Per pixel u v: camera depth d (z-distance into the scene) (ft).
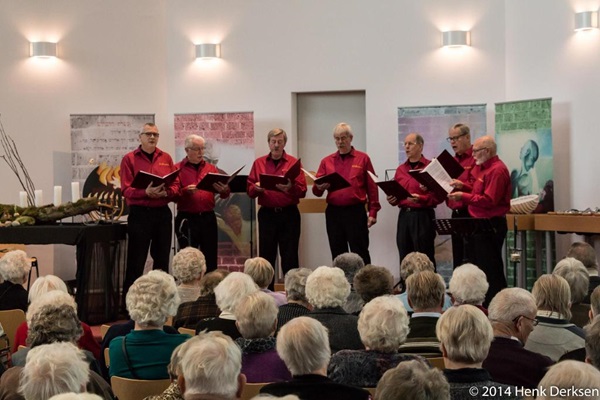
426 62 33.88
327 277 15.03
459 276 15.90
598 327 10.79
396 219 34.06
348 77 34.53
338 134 29.78
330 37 34.63
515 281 27.40
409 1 33.99
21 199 28.86
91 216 30.17
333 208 29.86
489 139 25.85
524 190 31.37
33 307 13.78
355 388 10.90
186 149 30.01
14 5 34.94
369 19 34.32
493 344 12.97
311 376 11.02
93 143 34.58
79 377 9.66
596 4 29.84
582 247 19.89
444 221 24.97
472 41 33.55
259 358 13.05
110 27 35.50
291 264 29.76
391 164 34.19
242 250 34.19
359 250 29.84
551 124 30.53
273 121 35.06
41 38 35.06
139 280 14.11
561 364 8.09
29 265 21.58
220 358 9.59
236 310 13.35
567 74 30.78
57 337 13.24
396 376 8.56
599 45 29.71
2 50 34.83
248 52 35.17
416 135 30.14
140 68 35.63
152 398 10.87
